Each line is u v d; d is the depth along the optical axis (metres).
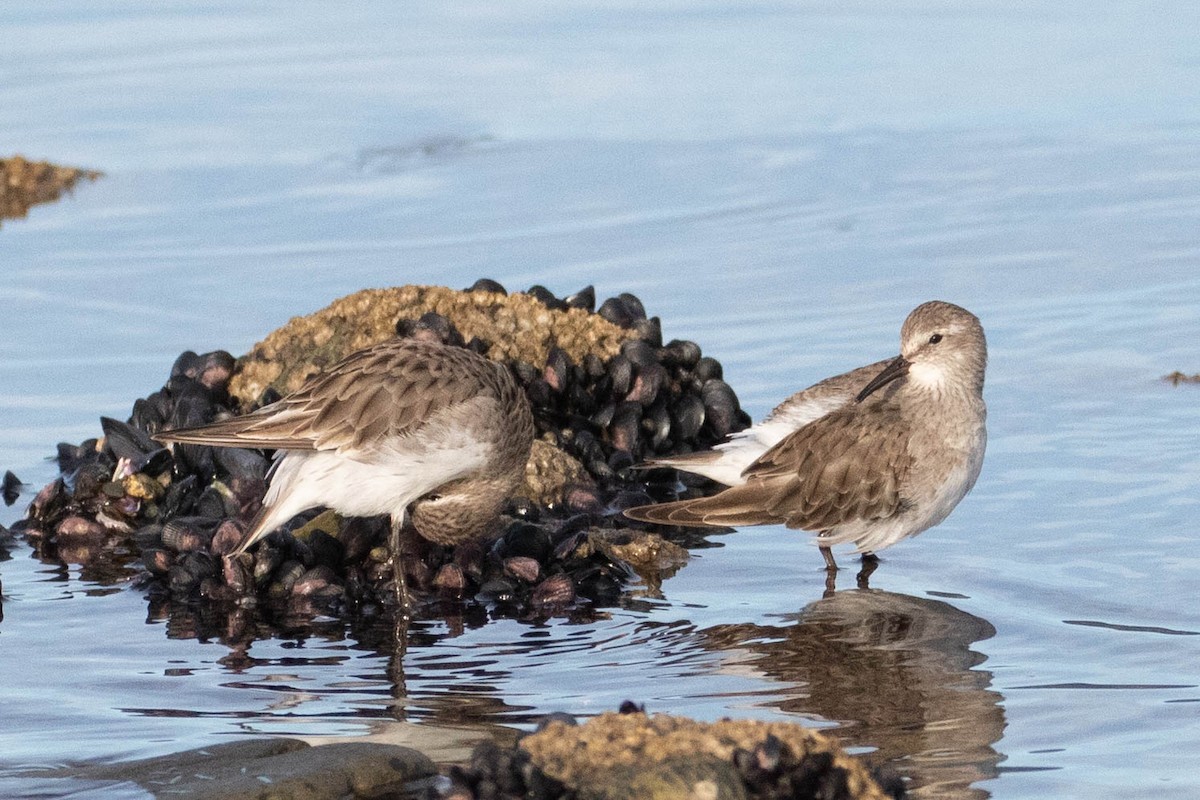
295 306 20.23
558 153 27.05
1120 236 21.92
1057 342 18.08
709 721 9.63
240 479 14.45
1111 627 11.46
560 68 31.77
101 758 9.43
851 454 13.19
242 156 27.23
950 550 13.21
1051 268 20.75
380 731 9.89
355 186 25.72
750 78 30.88
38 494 14.55
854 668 10.88
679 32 33.94
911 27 33.94
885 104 29.17
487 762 7.49
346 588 12.80
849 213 23.62
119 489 14.66
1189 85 29.56
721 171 25.89
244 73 31.66
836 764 7.86
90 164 26.86
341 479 12.41
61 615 12.38
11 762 9.34
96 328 19.56
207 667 11.21
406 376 12.53
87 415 16.84
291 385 15.60
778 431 14.14
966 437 13.12
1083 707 10.05
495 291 16.41
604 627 11.98
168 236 23.41
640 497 14.53
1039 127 27.55
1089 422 15.70
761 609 12.26
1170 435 15.24
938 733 9.70
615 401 15.84
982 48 32.34
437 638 11.84
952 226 22.77
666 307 19.95
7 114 29.11
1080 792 8.82
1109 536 13.17
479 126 28.64
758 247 22.22
